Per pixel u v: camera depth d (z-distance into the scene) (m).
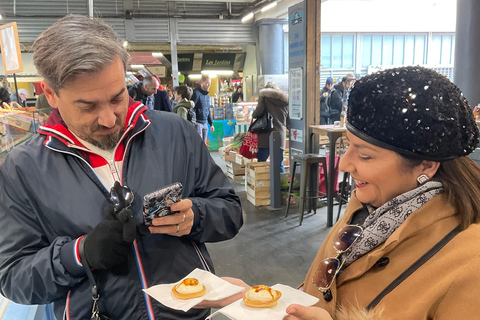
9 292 0.96
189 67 13.57
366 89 0.77
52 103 0.95
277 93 5.18
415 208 0.77
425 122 0.70
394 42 12.37
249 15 9.73
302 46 4.49
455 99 0.73
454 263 0.72
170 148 1.13
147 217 0.94
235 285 1.01
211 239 1.14
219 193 1.22
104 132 0.95
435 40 12.57
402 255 0.79
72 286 0.96
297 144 4.83
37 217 0.98
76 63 0.80
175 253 1.08
